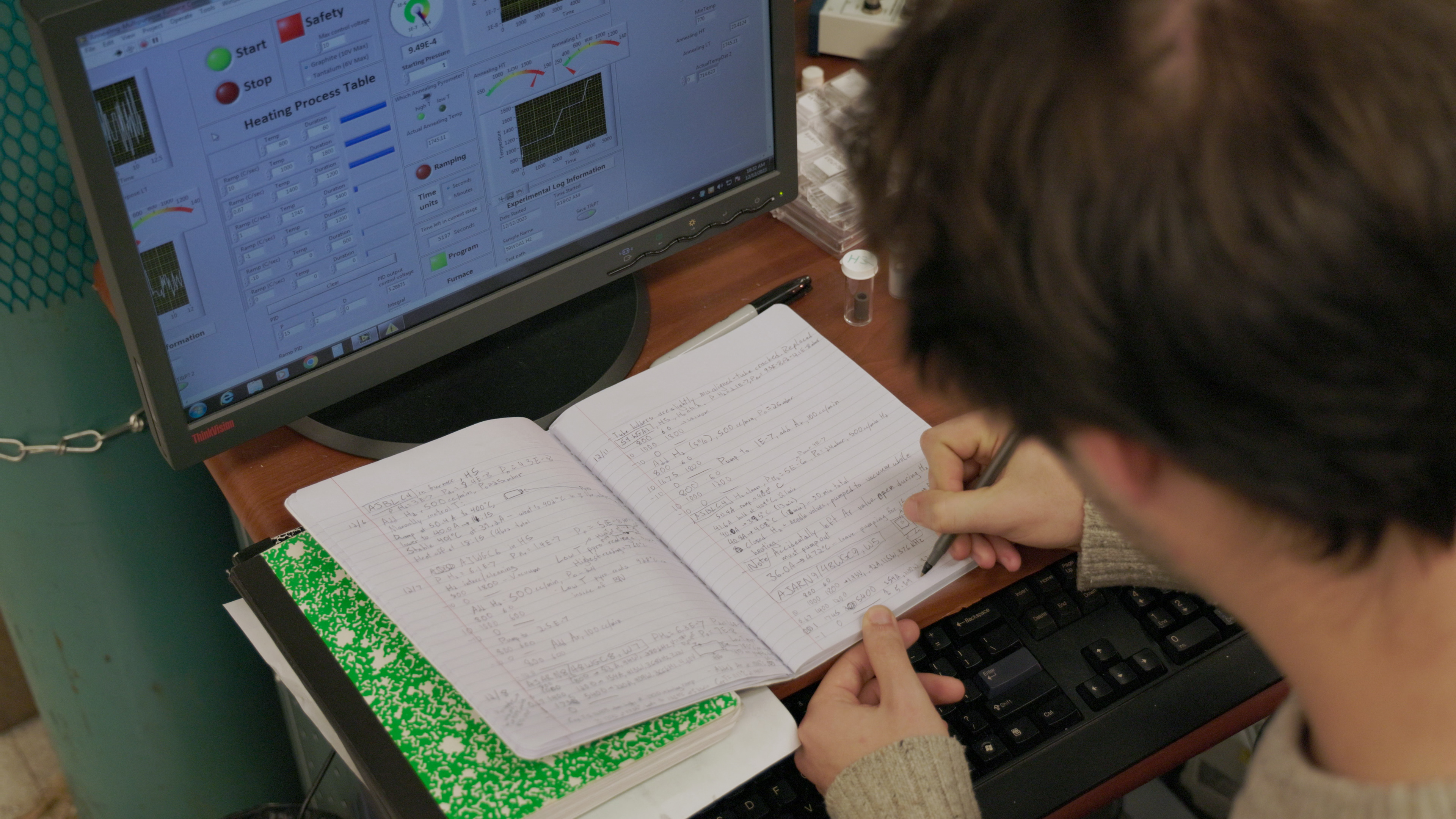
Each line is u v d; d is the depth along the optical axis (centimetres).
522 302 91
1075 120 32
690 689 68
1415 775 42
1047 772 74
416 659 72
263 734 143
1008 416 39
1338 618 41
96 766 137
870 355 96
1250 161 30
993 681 76
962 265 36
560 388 93
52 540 115
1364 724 43
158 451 114
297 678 76
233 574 77
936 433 85
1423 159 30
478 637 70
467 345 94
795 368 93
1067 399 35
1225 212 30
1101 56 32
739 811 73
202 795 142
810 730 71
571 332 98
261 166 73
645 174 92
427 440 89
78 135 65
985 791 73
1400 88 30
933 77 35
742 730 71
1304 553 39
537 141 85
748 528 81
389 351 87
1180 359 33
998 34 33
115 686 129
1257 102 30
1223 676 78
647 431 88
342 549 74
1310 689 44
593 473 85
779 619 76
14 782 162
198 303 76
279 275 78
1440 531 37
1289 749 46
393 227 82
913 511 80
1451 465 35
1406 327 31
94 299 102
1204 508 39
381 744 68
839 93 110
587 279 94
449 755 67
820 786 72
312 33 71
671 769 69
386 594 72
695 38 88
